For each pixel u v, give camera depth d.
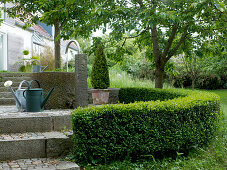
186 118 3.45
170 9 5.32
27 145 2.92
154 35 6.86
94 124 2.87
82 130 2.85
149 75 12.95
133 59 14.88
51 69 10.91
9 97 5.86
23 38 11.81
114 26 5.30
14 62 11.01
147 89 6.64
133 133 3.04
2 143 2.82
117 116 2.98
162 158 3.26
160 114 3.21
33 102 4.16
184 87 15.66
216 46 6.85
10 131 3.30
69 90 4.95
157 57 6.93
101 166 2.79
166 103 3.40
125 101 7.22
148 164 2.94
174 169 2.80
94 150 2.89
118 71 11.24
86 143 2.87
